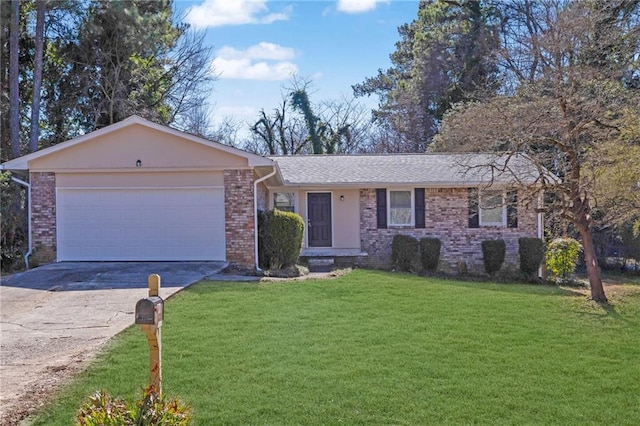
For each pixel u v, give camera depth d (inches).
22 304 418.0
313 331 344.5
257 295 454.6
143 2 1029.8
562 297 499.2
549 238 773.9
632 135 501.7
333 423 211.6
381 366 278.7
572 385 262.5
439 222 767.7
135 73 1032.8
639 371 286.5
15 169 626.2
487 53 1040.8
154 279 174.6
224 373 262.8
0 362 277.1
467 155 695.7
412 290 503.2
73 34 977.5
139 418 152.5
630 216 533.6
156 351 169.6
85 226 623.8
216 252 619.8
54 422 207.3
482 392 248.1
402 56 1512.1
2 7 853.2
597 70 562.3
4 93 933.2
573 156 498.6
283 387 246.7
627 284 649.6
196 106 1301.7
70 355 288.5
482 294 498.3
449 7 1210.6
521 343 332.5
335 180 759.1
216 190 618.8
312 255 750.5
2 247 705.6
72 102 996.6
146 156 615.2
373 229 776.3
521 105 558.3
